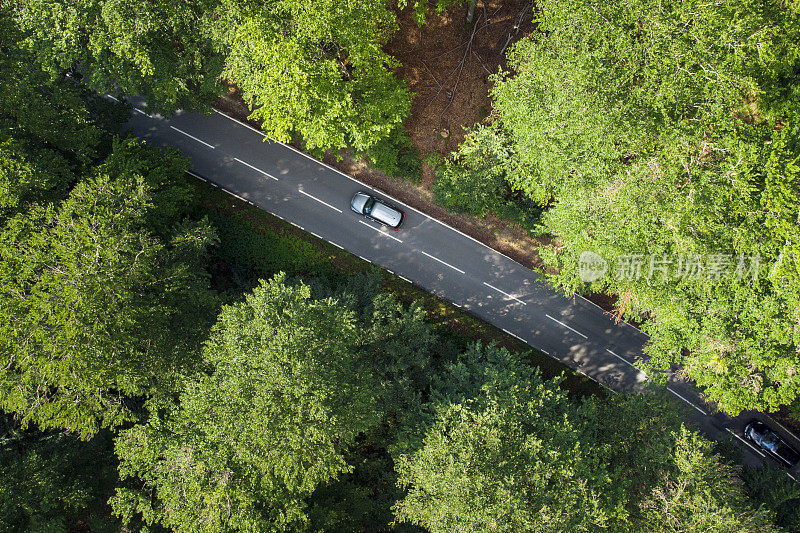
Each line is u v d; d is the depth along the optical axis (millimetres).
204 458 23484
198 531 23906
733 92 22344
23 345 23156
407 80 33500
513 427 25891
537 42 30984
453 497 23766
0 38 25734
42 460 27219
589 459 25969
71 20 24375
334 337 25719
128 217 25422
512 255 36000
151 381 27016
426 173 35156
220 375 24219
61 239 23859
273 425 22562
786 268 22953
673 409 29938
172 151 30828
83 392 24922
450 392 29016
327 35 24375
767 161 23125
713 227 23203
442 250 36094
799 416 30234
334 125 26984
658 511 25516
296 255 35781
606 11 22500
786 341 24016
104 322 23547
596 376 36375
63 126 27359
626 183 23172
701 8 21719
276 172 36156
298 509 24641
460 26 32594
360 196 35094
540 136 24719
